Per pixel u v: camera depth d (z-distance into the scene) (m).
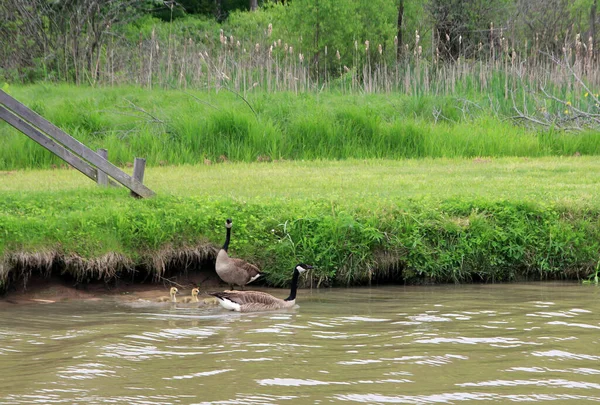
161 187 17.25
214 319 10.66
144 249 12.91
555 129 25.88
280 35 36.78
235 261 12.42
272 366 8.30
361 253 13.30
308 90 29.83
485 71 29.86
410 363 8.38
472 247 13.70
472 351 8.83
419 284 13.53
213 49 35.00
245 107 26.09
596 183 17.64
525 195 15.55
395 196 15.27
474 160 22.86
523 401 7.26
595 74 28.22
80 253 12.49
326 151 24.11
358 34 35.69
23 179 19.17
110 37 33.34
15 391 7.53
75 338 9.53
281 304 11.42
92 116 25.03
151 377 7.95
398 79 31.47
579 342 9.22
